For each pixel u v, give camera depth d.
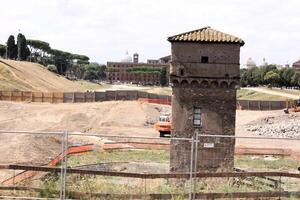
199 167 37.25
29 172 28.61
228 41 37.09
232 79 37.34
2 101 96.38
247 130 81.88
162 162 47.06
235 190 23.81
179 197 20.64
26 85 139.88
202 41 37.09
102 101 113.94
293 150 56.72
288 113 95.12
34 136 54.75
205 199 20.89
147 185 25.41
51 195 20.84
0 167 21.50
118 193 21.03
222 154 37.50
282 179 32.78
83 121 84.25
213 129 37.69
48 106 97.12
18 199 19.97
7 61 166.62
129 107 95.75
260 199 21.30
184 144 37.41
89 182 23.97
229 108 37.72
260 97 171.50
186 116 37.72
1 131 20.47
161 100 114.81
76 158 48.75
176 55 37.47
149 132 75.62
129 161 47.41
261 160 49.75
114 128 78.69
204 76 37.38
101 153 53.50
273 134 75.88
